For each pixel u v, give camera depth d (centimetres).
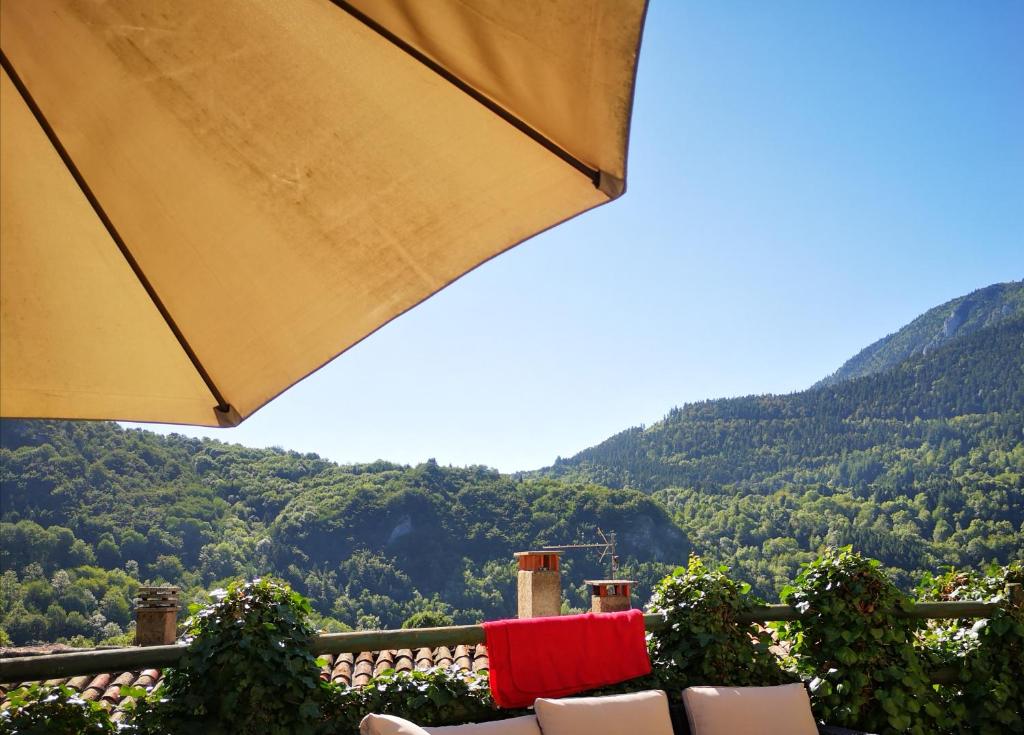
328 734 365
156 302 146
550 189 129
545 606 1001
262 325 152
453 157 131
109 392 150
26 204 136
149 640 916
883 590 484
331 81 128
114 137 132
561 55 103
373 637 379
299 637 358
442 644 393
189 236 142
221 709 338
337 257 146
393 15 114
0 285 139
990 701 491
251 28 123
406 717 380
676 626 468
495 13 104
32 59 122
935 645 514
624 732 379
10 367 143
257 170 138
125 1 118
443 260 143
